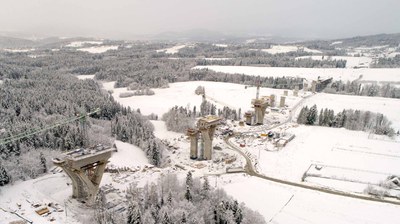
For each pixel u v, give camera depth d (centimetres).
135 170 13038
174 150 16375
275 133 18462
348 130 19788
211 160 15075
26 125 14812
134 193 10325
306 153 15838
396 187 12425
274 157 15338
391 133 18825
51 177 11919
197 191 10525
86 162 9912
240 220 9300
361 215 10506
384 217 10419
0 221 8838
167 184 10588
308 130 19650
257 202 11194
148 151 14800
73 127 15000
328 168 14150
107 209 9388
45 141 14250
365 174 13612
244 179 13000
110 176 12381
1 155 12212
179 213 8738
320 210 10775
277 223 9975
